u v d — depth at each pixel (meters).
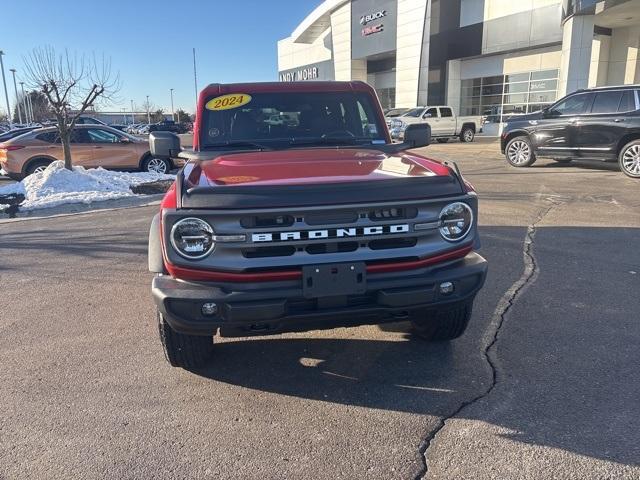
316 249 2.83
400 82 33.12
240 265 2.78
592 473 2.44
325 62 44.47
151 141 4.34
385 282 2.89
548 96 26.06
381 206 2.84
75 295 5.09
